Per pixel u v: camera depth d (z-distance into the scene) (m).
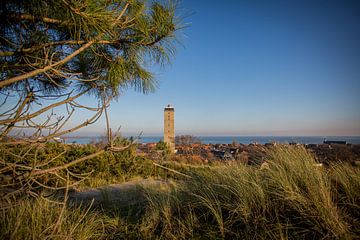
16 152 2.19
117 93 2.45
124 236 2.87
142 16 2.03
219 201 3.01
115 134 2.28
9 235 1.99
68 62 2.32
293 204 2.45
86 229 2.66
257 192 2.74
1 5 1.49
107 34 1.95
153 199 3.90
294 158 3.19
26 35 1.83
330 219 2.14
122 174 8.23
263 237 2.24
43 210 2.57
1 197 1.76
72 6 1.57
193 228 2.72
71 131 2.12
